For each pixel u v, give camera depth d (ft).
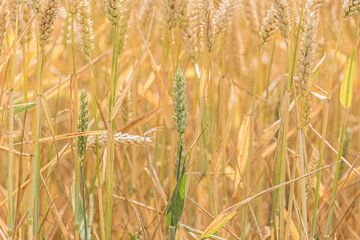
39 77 4.55
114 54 4.61
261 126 5.55
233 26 6.17
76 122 4.83
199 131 5.04
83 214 4.72
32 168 4.59
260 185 5.63
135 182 5.66
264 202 6.02
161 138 6.17
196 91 5.55
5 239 4.66
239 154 5.07
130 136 4.84
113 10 4.52
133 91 5.84
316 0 4.65
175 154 5.55
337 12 6.59
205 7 5.00
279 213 4.85
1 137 4.85
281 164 4.71
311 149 6.44
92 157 5.49
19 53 6.31
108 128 4.64
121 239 5.73
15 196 5.26
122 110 5.82
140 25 6.14
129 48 6.63
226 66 6.06
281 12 4.65
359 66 6.76
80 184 4.76
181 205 4.63
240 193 5.32
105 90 6.20
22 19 4.95
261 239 4.92
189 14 5.28
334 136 6.35
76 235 4.77
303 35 4.62
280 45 6.98
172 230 4.66
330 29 6.67
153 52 7.06
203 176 5.38
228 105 6.35
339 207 5.96
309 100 4.71
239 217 5.74
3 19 4.58
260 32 5.29
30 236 4.61
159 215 5.36
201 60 5.76
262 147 5.20
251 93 6.21
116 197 5.45
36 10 4.47
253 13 5.80
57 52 6.86
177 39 5.42
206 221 5.64
